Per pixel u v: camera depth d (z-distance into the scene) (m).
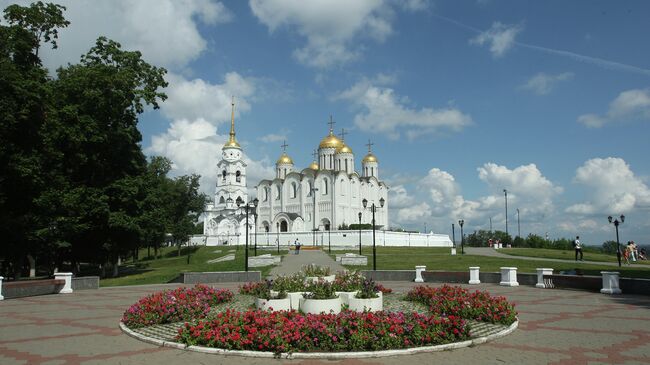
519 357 11.55
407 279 34.25
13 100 32.31
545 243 84.12
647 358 11.37
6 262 45.75
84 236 45.19
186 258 73.06
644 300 22.03
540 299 22.45
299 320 13.02
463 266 41.94
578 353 11.88
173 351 12.52
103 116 42.31
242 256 59.66
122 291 29.31
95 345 13.29
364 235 81.50
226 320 13.52
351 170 108.94
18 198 36.78
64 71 44.31
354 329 12.71
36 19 37.47
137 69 44.94
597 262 46.38
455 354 11.91
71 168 41.78
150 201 45.78
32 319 18.00
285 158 113.75
